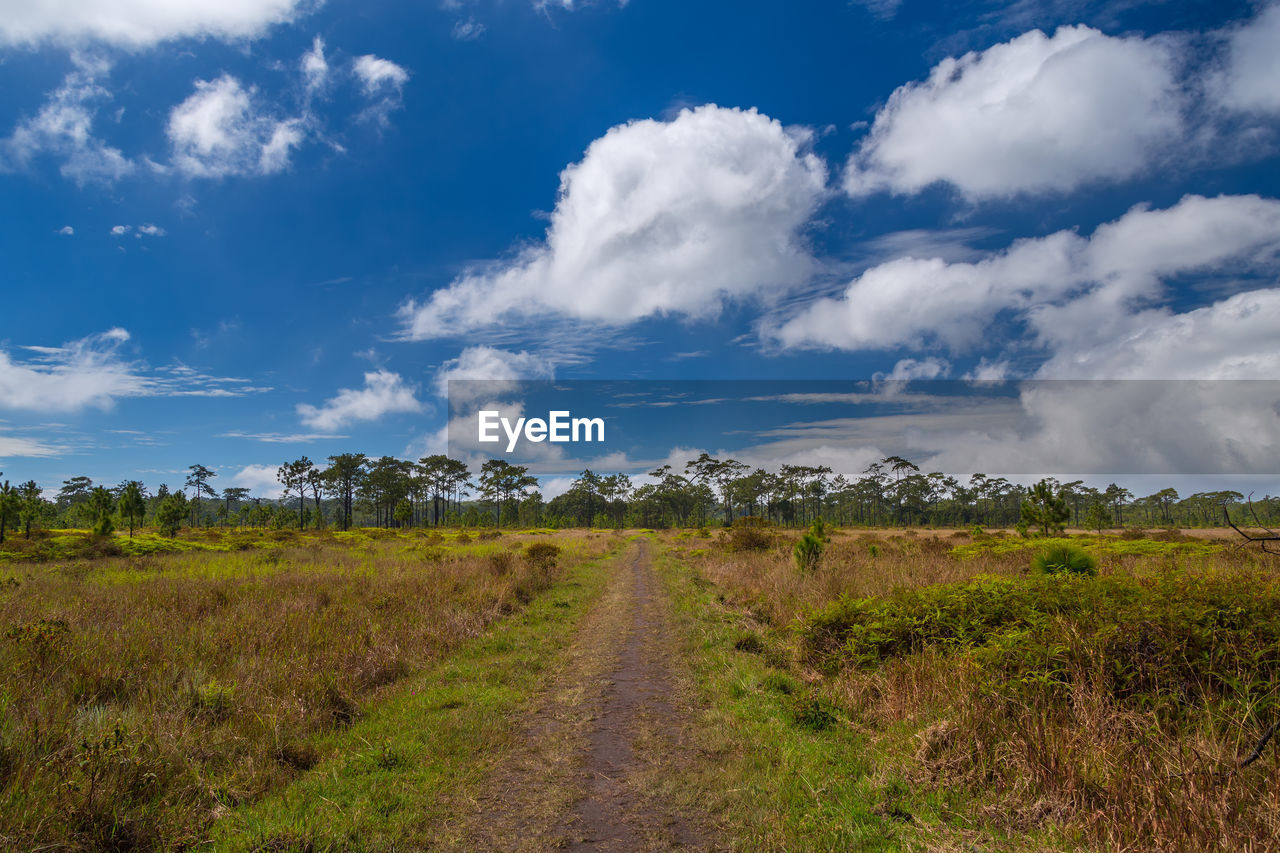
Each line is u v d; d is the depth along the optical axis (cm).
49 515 7012
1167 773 397
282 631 910
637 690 762
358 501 10769
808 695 660
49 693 604
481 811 452
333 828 416
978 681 563
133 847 396
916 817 418
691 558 2916
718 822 430
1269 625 512
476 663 877
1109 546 1833
